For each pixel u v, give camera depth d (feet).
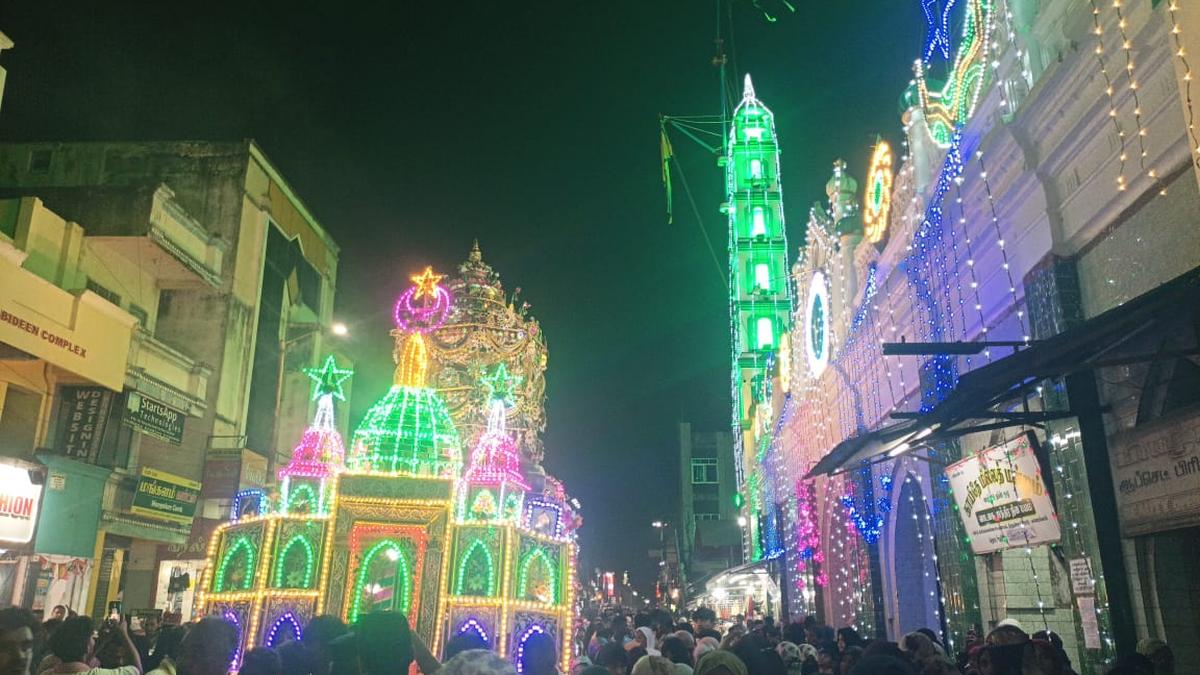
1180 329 30.50
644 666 19.88
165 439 89.97
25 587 67.05
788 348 106.93
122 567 89.56
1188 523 28.55
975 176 45.32
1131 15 31.86
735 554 204.54
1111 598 33.35
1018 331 42.29
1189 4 27.12
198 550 93.35
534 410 69.31
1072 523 36.24
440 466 53.31
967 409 33.68
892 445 40.93
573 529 74.23
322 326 132.46
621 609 74.59
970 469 44.24
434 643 47.75
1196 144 26.68
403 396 54.29
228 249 110.32
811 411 90.79
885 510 67.26
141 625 56.54
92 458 71.72
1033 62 40.88
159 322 106.32
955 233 49.06
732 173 141.18
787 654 34.94
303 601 48.52
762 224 138.62
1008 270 41.27
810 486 92.32
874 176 66.39
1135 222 33.30
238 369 110.01
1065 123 36.73
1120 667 22.54
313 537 49.57
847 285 73.92
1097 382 35.55
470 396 64.85
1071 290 37.40
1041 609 43.09
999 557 47.11
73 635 20.99
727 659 17.71
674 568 254.06
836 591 84.99
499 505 53.52
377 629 17.16
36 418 70.13
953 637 50.96
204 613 50.42
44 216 82.79
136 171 113.19
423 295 65.87
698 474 243.40
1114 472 33.24
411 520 49.83
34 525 64.75
